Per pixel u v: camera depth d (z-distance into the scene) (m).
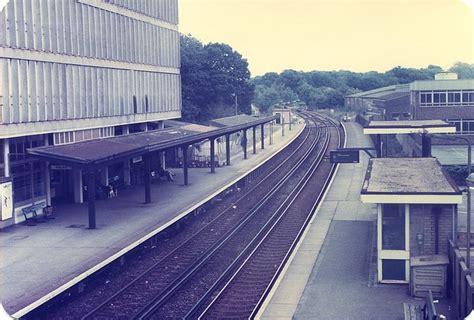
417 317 16.83
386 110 60.03
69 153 28.05
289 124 82.44
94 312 19.25
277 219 33.88
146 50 46.47
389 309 18.55
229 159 53.47
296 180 48.09
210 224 32.56
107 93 39.94
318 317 17.97
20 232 27.44
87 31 37.09
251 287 22.08
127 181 42.81
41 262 22.27
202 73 67.44
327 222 31.28
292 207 37.44
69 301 20.59
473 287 16.30
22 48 29.89
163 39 50.00
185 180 42.28
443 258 20.11
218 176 46.19
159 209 32.72
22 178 30.45
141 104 45.53
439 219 20.55
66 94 34.38
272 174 51.34
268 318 18.00
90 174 27.66
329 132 76.31
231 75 69.06
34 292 18.84
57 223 29.31
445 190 20.41
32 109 30.84
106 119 39.78
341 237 27.89
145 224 28.62
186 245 28.30
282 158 60.69
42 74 31.86
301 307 18.84
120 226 28.30
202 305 19.92
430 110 50.03
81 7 36.28
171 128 45.38
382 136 52.47
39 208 31.09
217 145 56.75
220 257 26.20
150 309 19.19
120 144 32.72
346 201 37.12
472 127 49.50
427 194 19.77
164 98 50.19
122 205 34.31
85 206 34.16
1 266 21.84
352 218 32.09
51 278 20.25
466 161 39.38
